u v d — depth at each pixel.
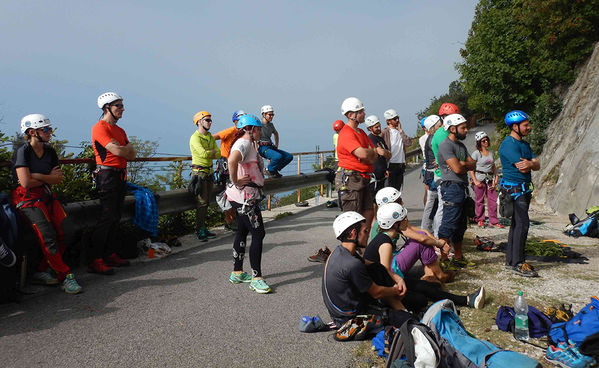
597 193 8.68
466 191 5.41
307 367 3.17
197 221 7.39
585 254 6.23
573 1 15.48
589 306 3.31
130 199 6.20
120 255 5.96
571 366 3.05
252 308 4.34
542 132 15.11
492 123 38.72
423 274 5.37
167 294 4.73
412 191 13.88
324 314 4.21
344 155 5.48
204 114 7.18
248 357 3.33
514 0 18.81
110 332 3.76
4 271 4.23
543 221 8.92
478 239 6.58
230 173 4.75
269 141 10.30
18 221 4.43
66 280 4.73
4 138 5.18
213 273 5.52
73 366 3.17
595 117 9.82
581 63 16.02
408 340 2.94
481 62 19.88
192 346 3.51
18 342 3.55
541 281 5.02
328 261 3.79
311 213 10.34
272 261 6.12
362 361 3.26
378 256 4.20
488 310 4.16
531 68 18.34
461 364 2.84
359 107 5.36
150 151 7.58
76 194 6.04
